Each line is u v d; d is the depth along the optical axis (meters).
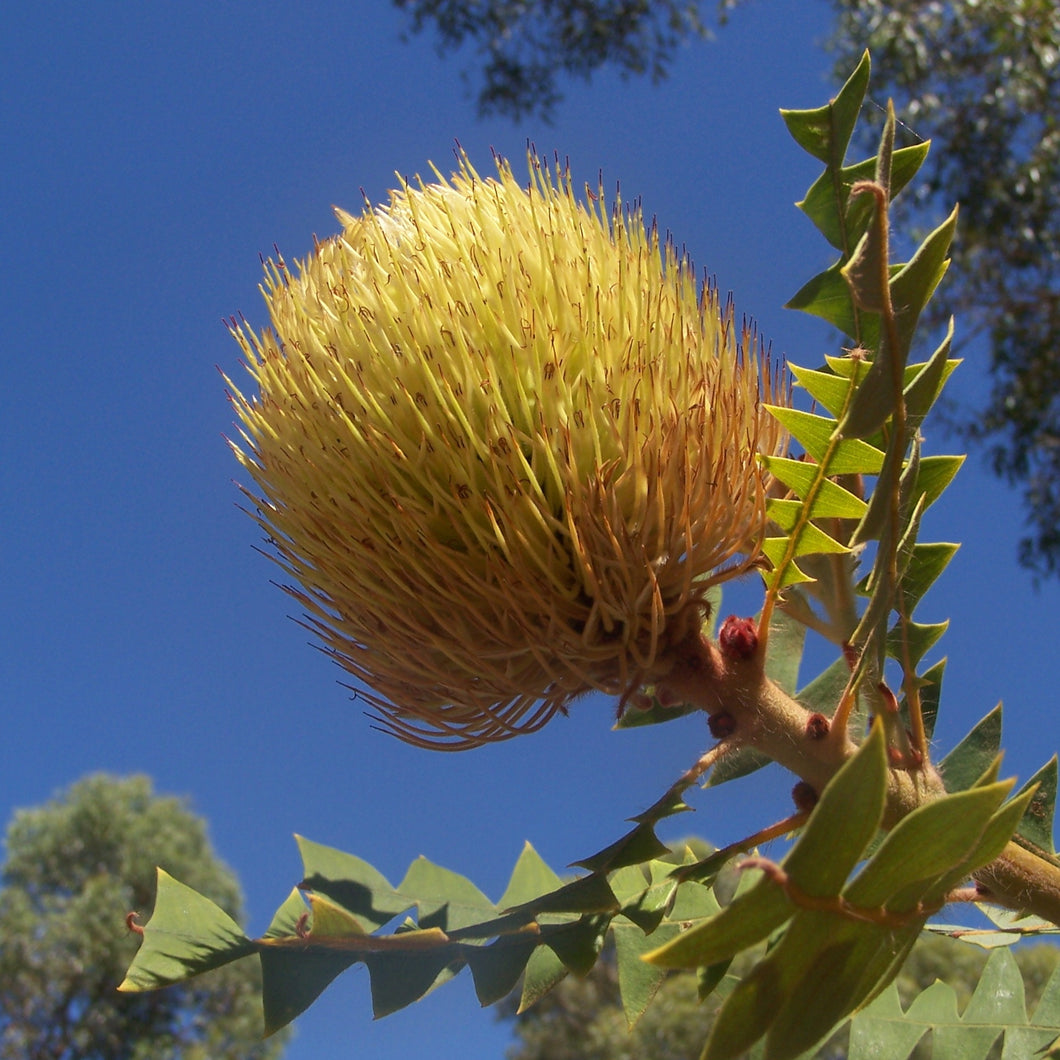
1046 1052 0.26
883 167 0.18
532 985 0.23
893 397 0.19
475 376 0.21
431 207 0.24
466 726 0.23
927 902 0.17
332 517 0.22
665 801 0.22
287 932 0.22
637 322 0.22
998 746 0.25
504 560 0.22
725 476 0.22
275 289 0.25
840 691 0.27
